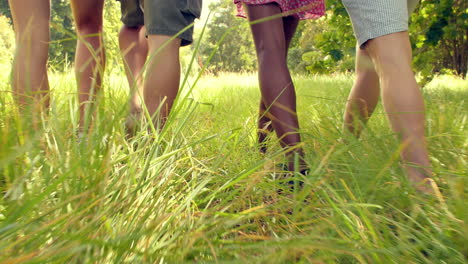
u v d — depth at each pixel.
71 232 0.66
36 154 0.84
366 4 1.32
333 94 3.49
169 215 0.82
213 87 5.96
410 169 1.09
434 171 1.01
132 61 2.64
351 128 1.68
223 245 0.75
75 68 2.01
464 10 6.55
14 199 0.70
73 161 0.83
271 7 1.51
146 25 1.76
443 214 0.83
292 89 1.43
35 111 0.91
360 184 1.01
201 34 1.10
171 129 1.59
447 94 3.64
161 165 1.15
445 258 0.74
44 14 1.46
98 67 0.94
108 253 0.64
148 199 0.94
